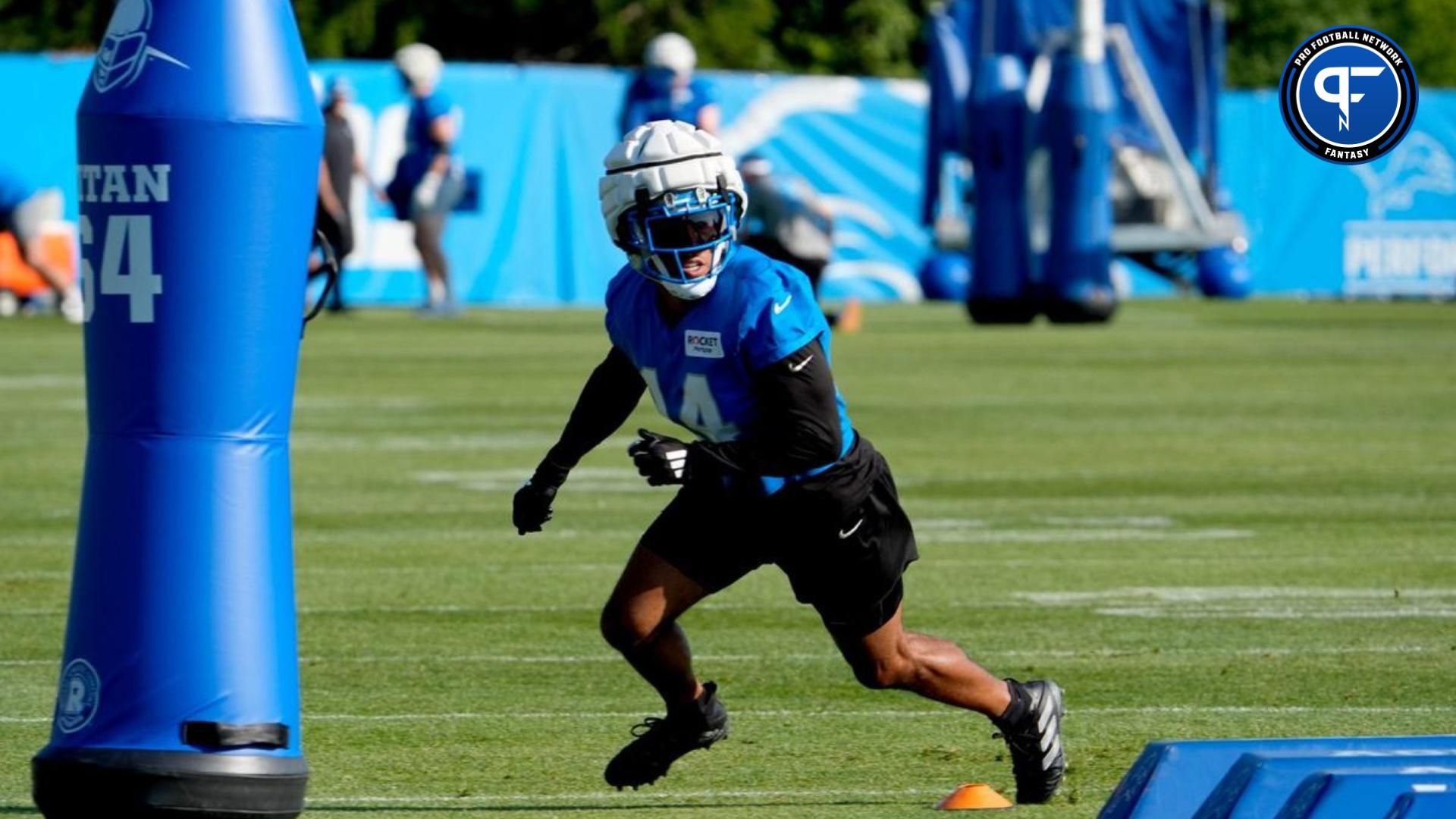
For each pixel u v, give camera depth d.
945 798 20.84
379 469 49.19
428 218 102.88
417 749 23.25
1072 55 97.44
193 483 17.38
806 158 120.12
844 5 170.12
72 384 68.75
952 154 111.25
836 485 18.59
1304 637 29.98
